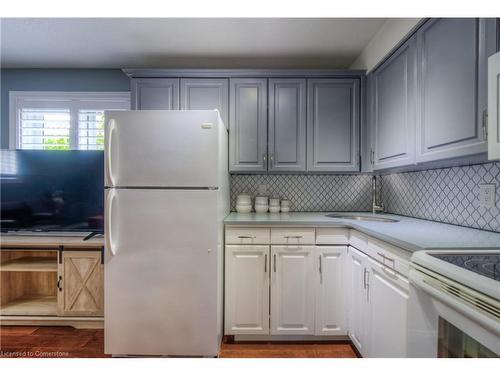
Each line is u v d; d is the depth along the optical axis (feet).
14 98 9.18
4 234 7.89
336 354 6.03
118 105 9.30
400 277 4.17
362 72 7.66
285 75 7.85
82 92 9.23
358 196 8.77
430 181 6.22
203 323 5.72
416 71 5.19
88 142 9.23
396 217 6.99
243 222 6.38
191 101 7.88
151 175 5.68
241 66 8.74
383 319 4.61
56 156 7.90
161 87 7.88
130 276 5.71
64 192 7.89
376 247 4.95
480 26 3.68
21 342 6.59
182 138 5.68
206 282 5.72
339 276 6.42
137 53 8.04
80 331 7.11
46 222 7.89
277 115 7.87
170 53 8.02
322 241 6.45
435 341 2.94
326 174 8.64
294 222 6.36
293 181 8.80
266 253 6.42
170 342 5.73
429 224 5.64
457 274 2.60
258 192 8.79
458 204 5.38
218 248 5.82
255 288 6.41
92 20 6.49
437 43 4.58
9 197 7.93
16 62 8.75
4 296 7.71
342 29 6.75
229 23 6.52
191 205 5.69
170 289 5.72
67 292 7.14
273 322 6.41
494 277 2.45
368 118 7.61
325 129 7.84
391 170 6.95
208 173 5.70
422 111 5.00
